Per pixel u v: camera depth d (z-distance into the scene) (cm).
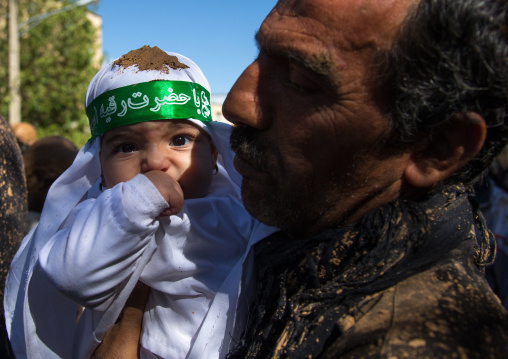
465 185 113
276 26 104
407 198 108
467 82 92
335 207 109
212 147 172
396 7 93
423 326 83
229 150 171
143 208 124
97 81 161
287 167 107
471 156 100
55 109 1284
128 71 154
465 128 98
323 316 94
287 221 113
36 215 305
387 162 103
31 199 316
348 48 96
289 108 104
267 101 109
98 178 163
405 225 99
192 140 159
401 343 81
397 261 96
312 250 107
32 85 1263
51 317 150
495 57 90
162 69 156
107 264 123
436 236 100
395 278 94
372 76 96
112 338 144
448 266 93
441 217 103
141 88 152
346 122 99
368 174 104
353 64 96
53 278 126
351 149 102
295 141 104
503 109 97
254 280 129
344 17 95
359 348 84
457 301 87
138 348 146
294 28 100
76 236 125
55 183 154
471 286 90
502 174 352
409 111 95
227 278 136
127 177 153
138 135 152
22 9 1300
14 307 152
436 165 102
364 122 99
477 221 117
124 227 123
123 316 144
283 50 101
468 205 108
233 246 148
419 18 91
